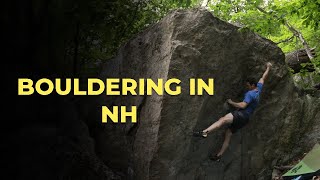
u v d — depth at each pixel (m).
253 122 7.11
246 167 6.99
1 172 5.44
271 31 9.08
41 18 6.82
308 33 10.63
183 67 6.01
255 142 7.10
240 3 10.12
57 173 5.73
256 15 9.08
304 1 7.40
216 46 6.36
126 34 9.21
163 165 6.00
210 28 6.29
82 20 7.54
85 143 6.69
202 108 6.34
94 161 6.25
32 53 6.92
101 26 8.34
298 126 7.47
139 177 6.34
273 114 7.21
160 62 6.28
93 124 7.64
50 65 7.30
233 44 6.63
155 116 6.07
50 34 7.14
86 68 8.75
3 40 6.48
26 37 6.73
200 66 6.20
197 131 6.45
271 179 7.11
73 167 5.92
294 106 7.43
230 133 6.60
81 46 8.78
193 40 6.16
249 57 6.87
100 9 7.68
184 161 6.28
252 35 6.94
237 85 6.84
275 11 8.34
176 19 6.18
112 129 7.28
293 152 7.42
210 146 6.66
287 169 7.13
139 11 9.23
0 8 6.23
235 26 6.66
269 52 7.08
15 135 5.89
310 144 7.52
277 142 7.27
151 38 6.69
